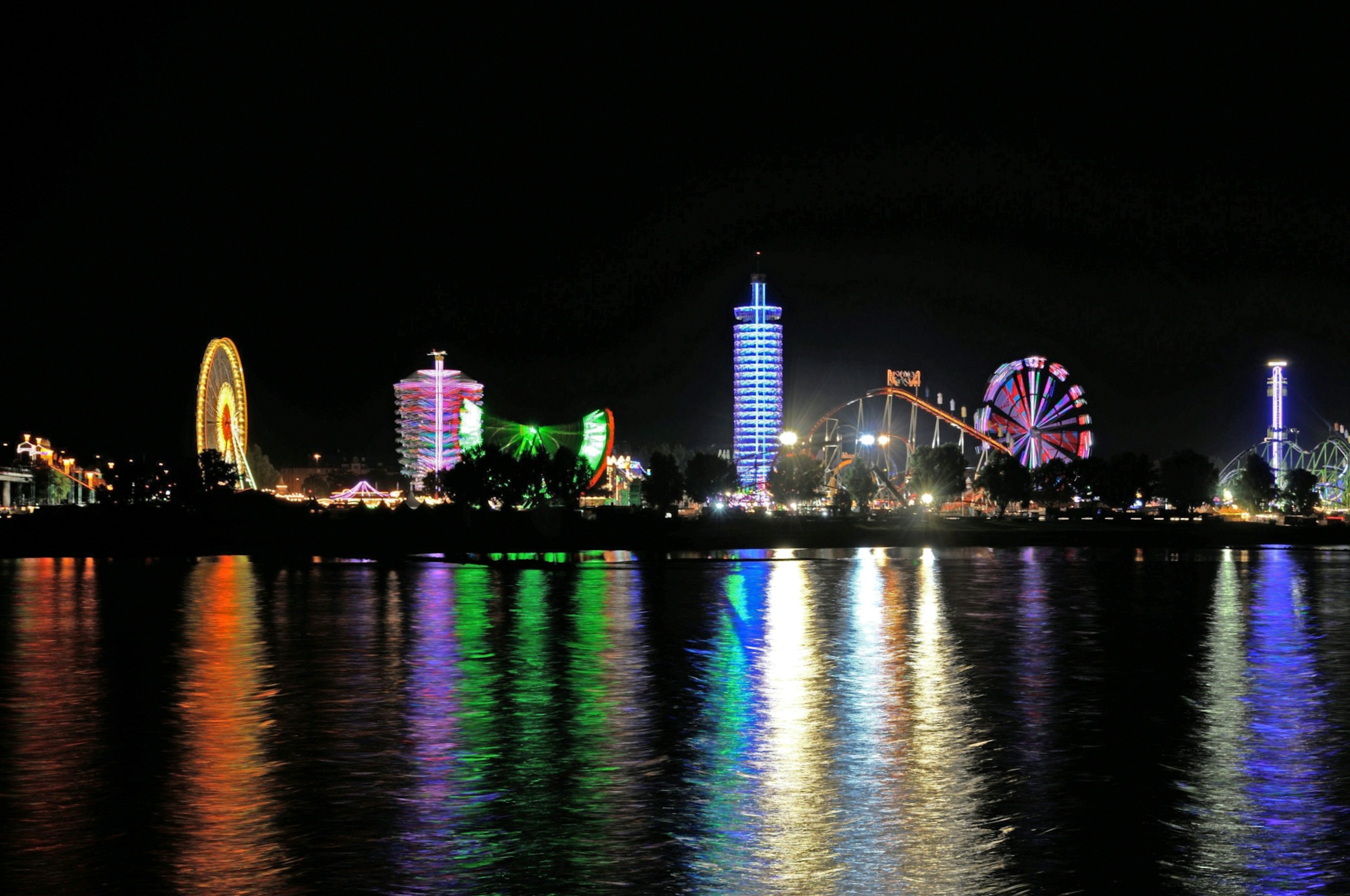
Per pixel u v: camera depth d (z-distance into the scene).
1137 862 28.69
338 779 36.84
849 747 41.25
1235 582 115.38
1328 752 40.47
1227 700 50.69
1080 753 40.22
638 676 57.31
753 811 33.09
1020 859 28.84
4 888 27.02
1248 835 30.78
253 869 28.33
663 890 26.88
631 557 156.12
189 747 41.31
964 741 42.16
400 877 27.77
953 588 108.25
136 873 28.03
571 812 33.06
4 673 58.25
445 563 141.00
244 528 179.75
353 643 68.88
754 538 188.62
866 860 28.86
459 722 45.72
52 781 36.56
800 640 70.69
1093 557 158.12
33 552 156.25
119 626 77.44
